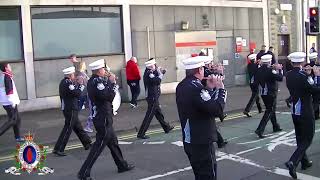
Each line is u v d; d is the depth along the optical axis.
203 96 5.39
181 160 8.83
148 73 10.98
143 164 8.64
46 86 16.09
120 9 17.73
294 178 7.37
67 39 16.59
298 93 7.39
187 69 5.64
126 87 17.17
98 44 17.30
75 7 16.69
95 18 17.19
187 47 19.64
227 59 21.30
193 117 5.52
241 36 21.80
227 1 21.06
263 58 10.33
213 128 5.61
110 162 8.91
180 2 19.30
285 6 23.53
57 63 16.30
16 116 11.04
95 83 7.58
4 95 10.90
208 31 20.38
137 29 18.16
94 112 7.70
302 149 7.42
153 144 10.35
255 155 8.94
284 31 23.66
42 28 16.08
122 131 12.03
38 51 16.03
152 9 18.52
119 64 17.69
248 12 22.05
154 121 12.87
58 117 14.39
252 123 12.40
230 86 21.50
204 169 5.55
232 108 14.84
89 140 10.15
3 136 11.84
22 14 15.58
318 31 19.39
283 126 11.70
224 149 9.45
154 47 18.66
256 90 13.52
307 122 7.37
